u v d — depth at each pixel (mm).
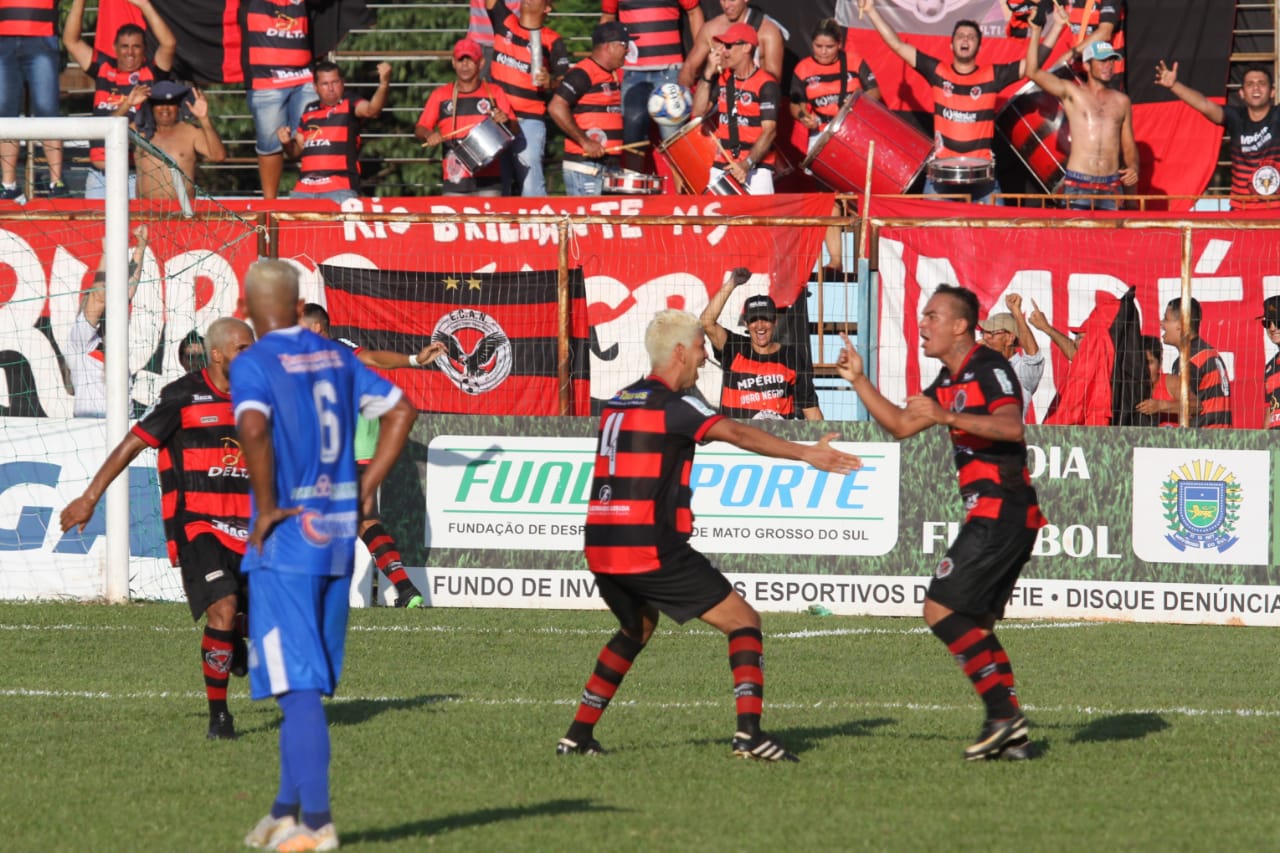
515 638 38281
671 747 25000
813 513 43594
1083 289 48312
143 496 44844
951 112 55625
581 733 24312
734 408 46469
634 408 23391
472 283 49719
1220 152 61750
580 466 44219
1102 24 57625
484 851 18125
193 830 19172
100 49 60844
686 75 58094
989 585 23812
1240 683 32531
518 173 58250
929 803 21000
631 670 33750
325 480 18031
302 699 17750
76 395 50156
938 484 43281
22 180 59000
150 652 35312
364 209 50938
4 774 22656
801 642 37844
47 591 44312
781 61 57406
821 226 47688
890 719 27859
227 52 62719
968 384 23781
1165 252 48250
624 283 49312
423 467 44688
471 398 49719
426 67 75125
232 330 26328
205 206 51281
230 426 26188
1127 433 43250
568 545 44188
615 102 57562
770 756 23641
